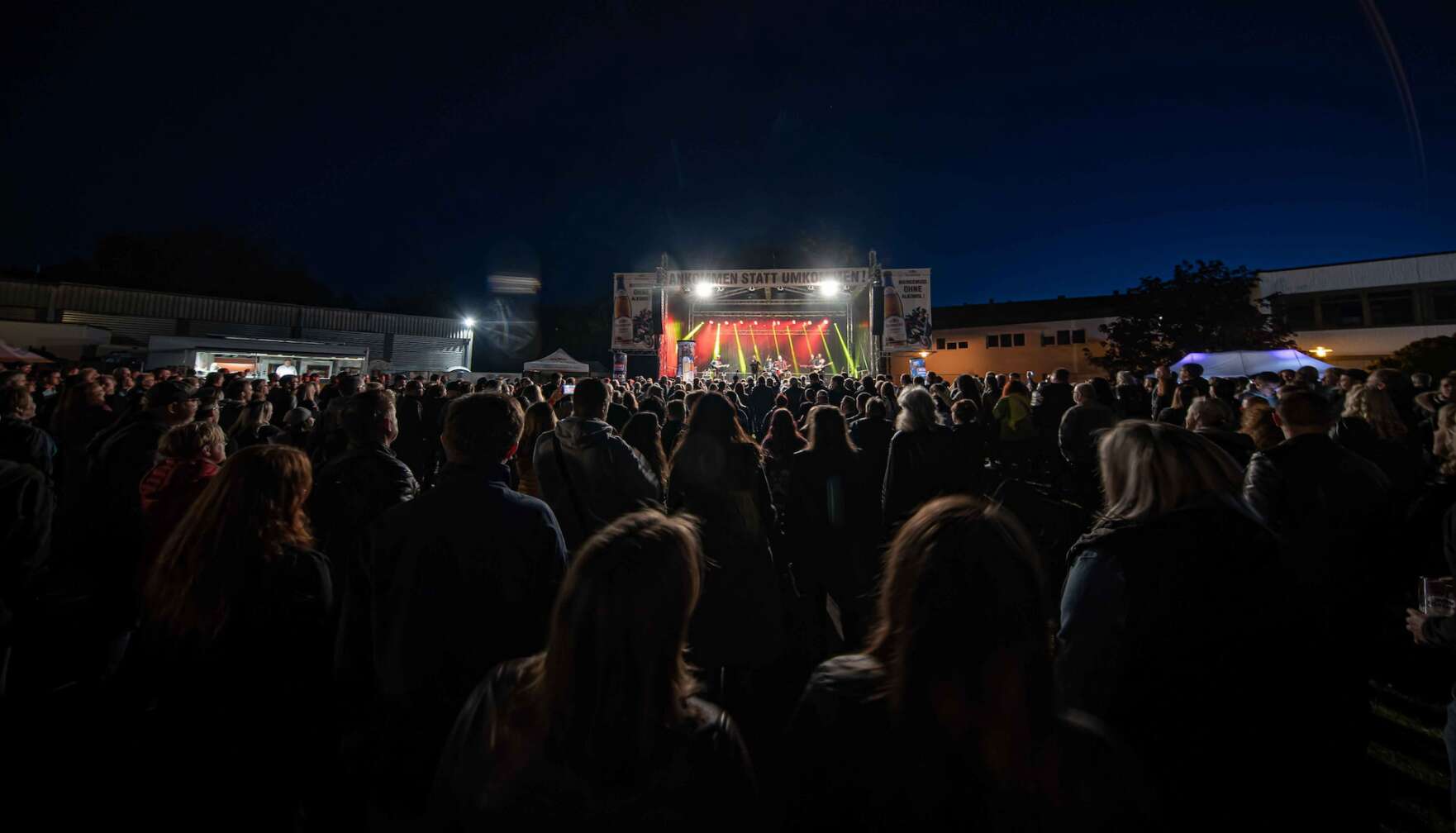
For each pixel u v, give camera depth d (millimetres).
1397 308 29203
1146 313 29531
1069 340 36531
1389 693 3631
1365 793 1994
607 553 1074
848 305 24859
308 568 1960
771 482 5492
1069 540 4336
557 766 995
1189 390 6766
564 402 6367
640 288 23000
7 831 2639
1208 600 1449
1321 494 2484
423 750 1814
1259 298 30672
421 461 6223
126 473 3824
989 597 1028
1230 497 1589
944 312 43406
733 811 1017
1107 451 1853
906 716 1017
